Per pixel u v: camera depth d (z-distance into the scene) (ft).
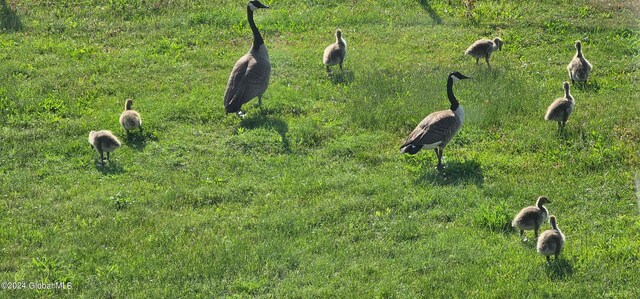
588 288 47.34
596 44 82.74
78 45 81.97
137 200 56.65
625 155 61.87
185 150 63.31
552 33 85.05
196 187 58.59
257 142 64.03
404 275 48.93
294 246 51.60
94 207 55.62
